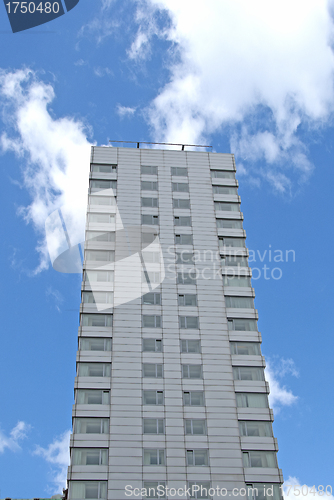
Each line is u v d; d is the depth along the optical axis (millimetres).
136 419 46062
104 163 64500
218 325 52906
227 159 67062
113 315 52438
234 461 44625
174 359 50062
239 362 50625
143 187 62906
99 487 42375
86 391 47500
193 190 63438
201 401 47750
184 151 66938
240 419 46969
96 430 45312
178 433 45625
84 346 50375
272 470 44500
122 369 48938
